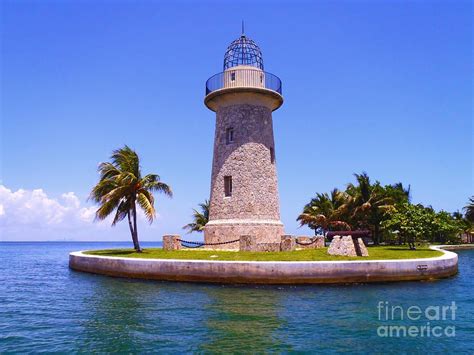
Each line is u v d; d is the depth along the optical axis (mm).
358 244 28688
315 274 23094
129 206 36500
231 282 23297
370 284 23609
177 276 24406
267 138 35250
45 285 25891
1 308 18359
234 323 15117
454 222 67750
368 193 53031
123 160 37156
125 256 30391
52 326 15000
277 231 33625
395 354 12062
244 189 33375
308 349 12398
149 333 13953
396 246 48250
